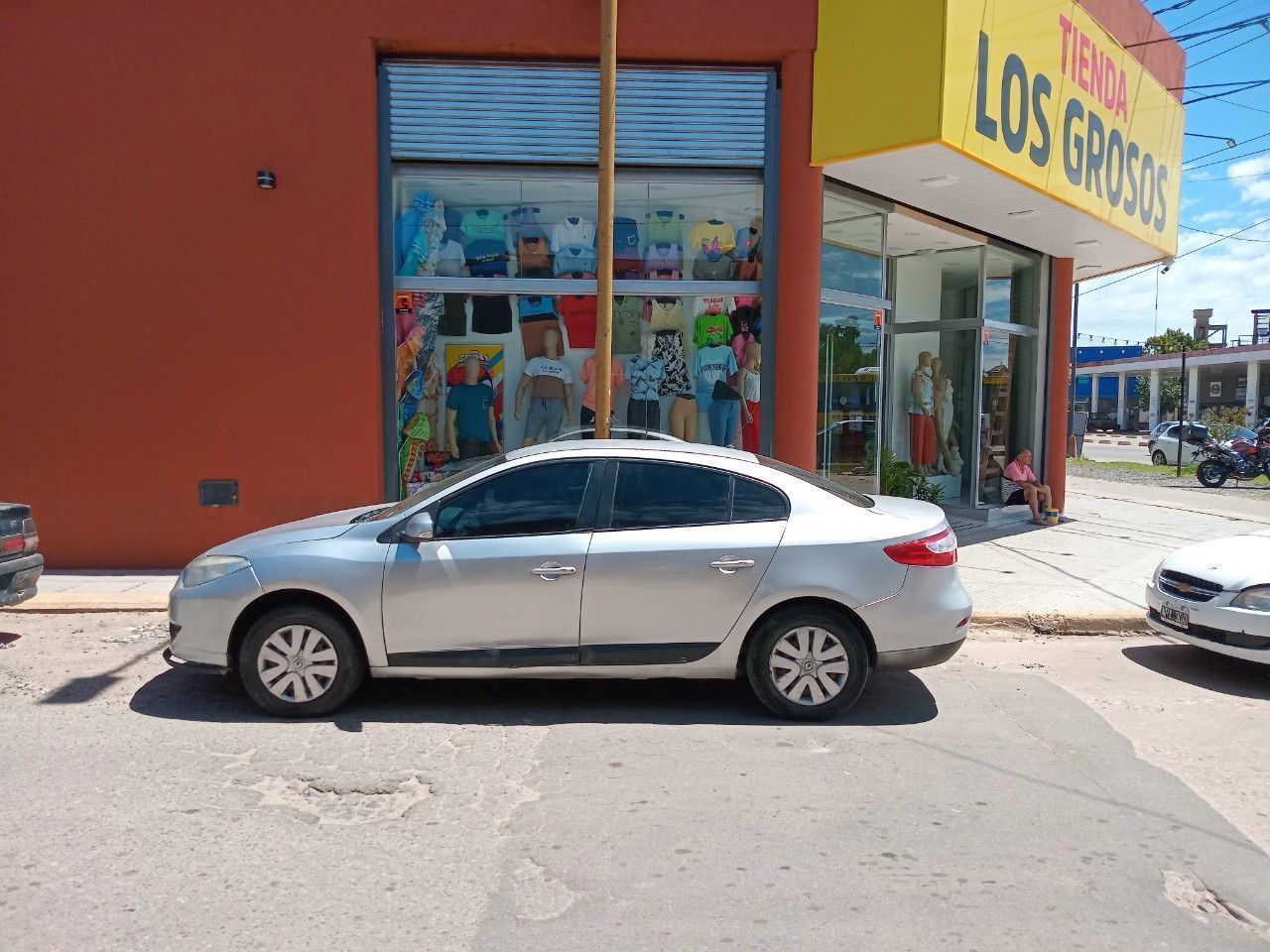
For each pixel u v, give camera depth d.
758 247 9.33
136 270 8.69
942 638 5.09
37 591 7.26
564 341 9.55
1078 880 3.42
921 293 13.41
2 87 8.56
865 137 8.49
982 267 12.73
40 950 2.87
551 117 9.06
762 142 9.12
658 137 9.10
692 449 5.38
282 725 4.96
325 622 5.00
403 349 9.29
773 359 9.27
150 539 8.84
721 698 5.55
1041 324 13.91
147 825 3.75
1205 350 47.22
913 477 12.68
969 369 13.06
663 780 4.28
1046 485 13.98
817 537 5.03
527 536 5.02
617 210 9.41
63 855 3.49
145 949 2.89
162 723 4.98
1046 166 9.62
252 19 8.64
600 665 5.02
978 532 12.29
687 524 5.07
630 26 8.76
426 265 9.29
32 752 4.55
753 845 3.65
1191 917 3.18
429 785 4.19
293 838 3.65
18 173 8.60
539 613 4.95
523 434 9.56
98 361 8.72
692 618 4.98
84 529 8.82
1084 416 23.42
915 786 4.27
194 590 5.06
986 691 5.83
